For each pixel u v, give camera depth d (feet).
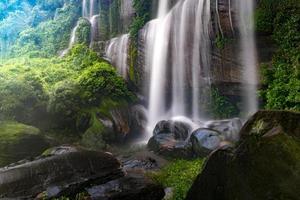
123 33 77.36
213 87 53.26
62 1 104.63
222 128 43.11
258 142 17.48
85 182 27.25
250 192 17.22
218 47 51.42
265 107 45.09
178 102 58.49
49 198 25.09
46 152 32.91
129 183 27.25
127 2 77.56
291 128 17.11
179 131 47.24
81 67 65.16
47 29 95.50
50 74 61.00
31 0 118.93
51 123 54.29
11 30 106.73
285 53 44.19
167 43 59.77
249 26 48.34
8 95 51.70
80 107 55.77
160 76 60.64
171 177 32.35
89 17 91.20
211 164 20.03
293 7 44.57
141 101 63.21
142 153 45.85
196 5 55.16
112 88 58.39
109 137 53.88
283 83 42.50
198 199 20.79
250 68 48.62
